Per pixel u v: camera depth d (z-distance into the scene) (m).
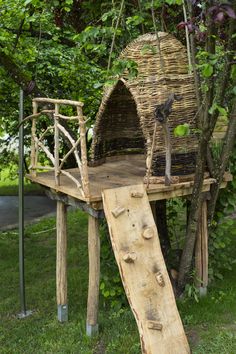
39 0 4.53
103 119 4.34
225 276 4.83
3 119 7.32
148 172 3.67
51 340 3.83
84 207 3.64
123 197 3.43
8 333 4.04
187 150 3.79
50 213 8.74
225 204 4.43
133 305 3.19
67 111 6.33
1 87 5.90
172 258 4.47
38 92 4.81
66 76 6.21
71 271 5.44
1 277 5.41
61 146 6.56
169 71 3.71
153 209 4.41
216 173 3.97
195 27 3.30
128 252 3.29
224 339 3.60
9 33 5.08
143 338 3.12
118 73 3.53
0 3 4.69
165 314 3.24
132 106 4.48
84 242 6.63
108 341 3.71
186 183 3.72
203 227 4.14
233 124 3.80
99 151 4.51
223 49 3.61
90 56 6.09
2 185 11.48
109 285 4.18
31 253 6.25
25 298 4.78
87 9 4.98
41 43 5.79
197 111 3.61
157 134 3.65
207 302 4.18
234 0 2.93
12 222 8.17
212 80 3.41
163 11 4.12
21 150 4.34
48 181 3.94
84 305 4.50
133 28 4.80
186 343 3.21
